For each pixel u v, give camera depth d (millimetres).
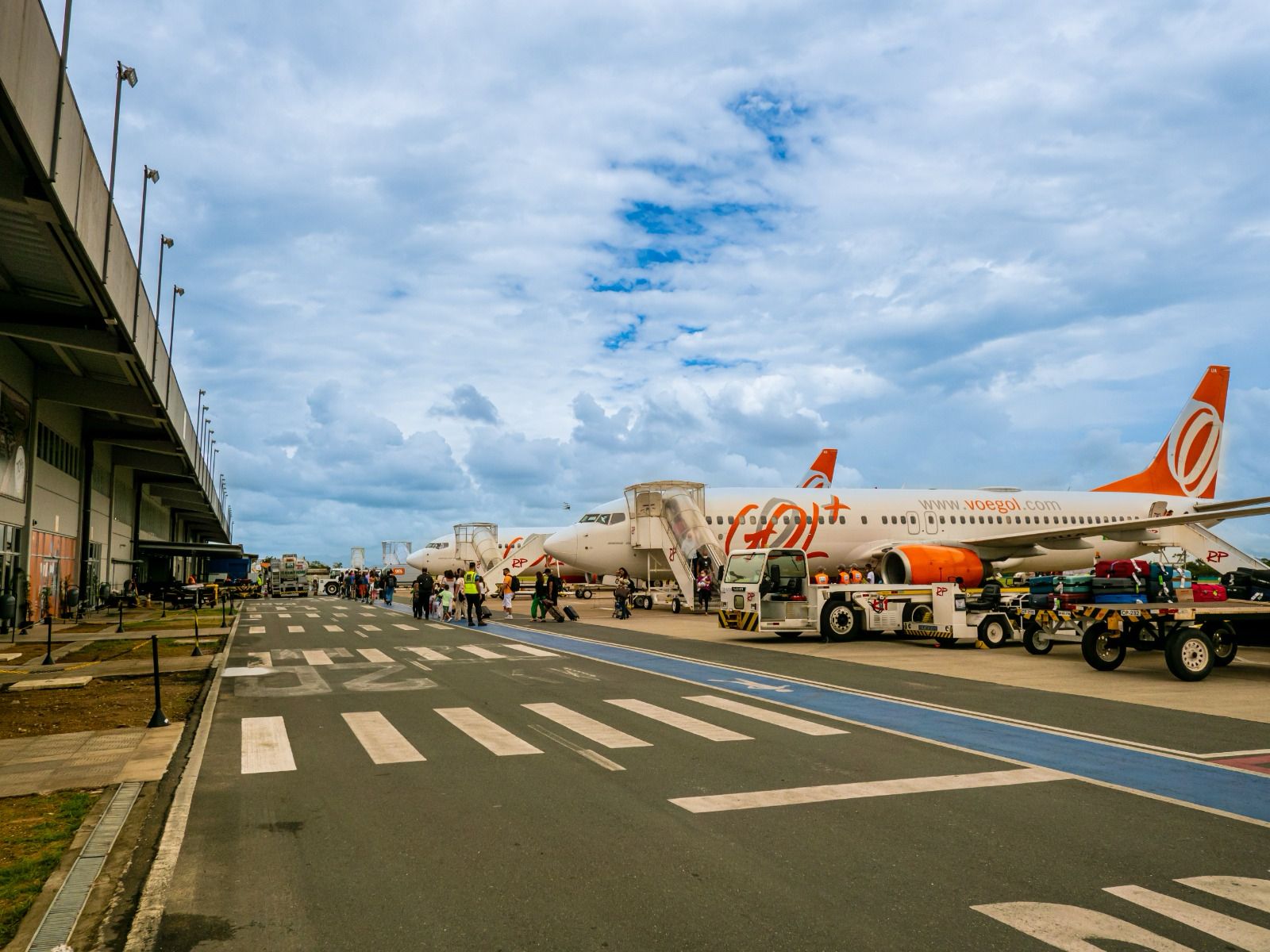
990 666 17672
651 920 4820
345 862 5801
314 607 46688
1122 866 5691
